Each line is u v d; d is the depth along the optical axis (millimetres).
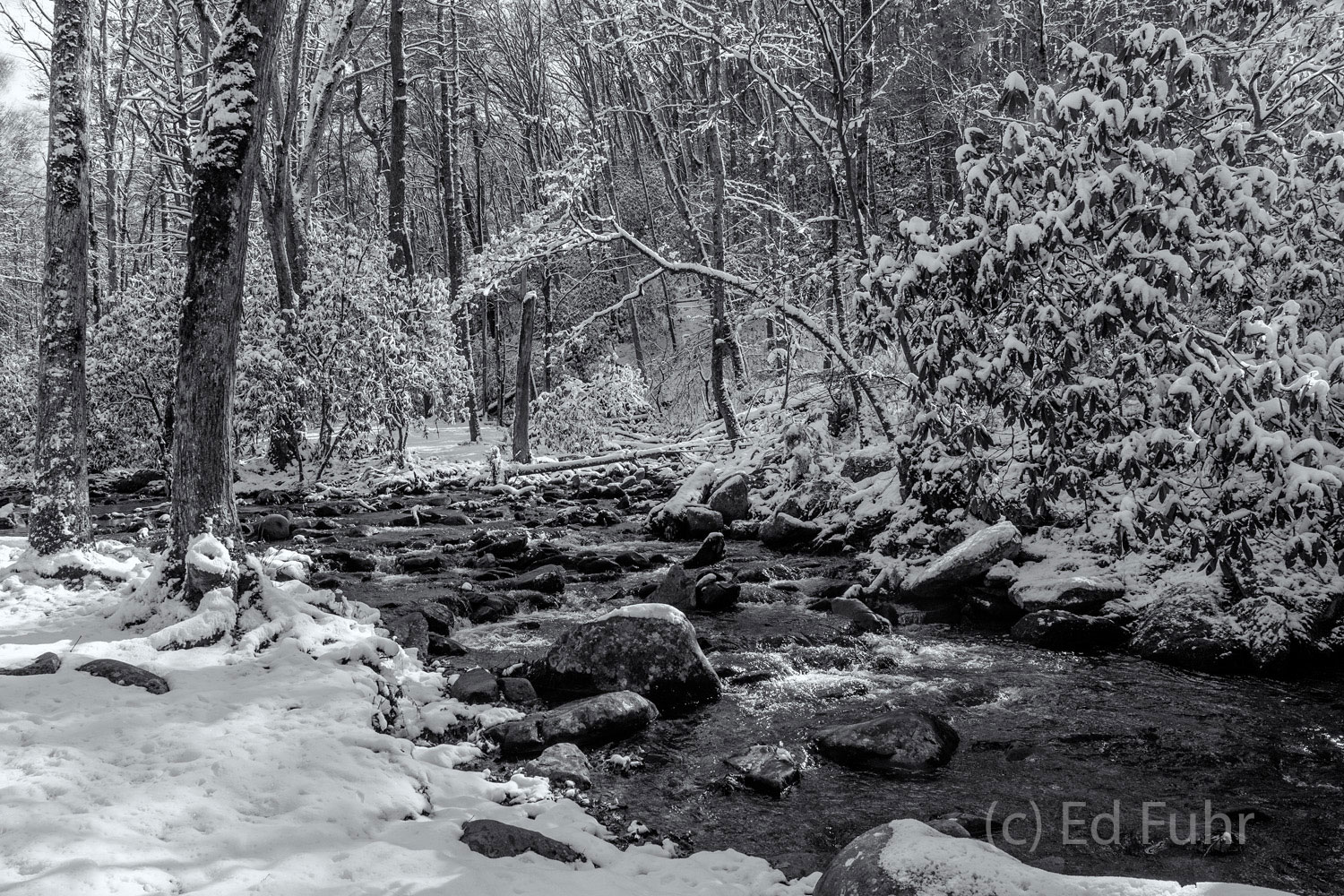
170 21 21875
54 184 7477
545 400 20750
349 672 5352
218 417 6199
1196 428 6539
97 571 7359
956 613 7816
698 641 6930
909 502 10031
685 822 4211
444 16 27453
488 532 11570
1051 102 7438
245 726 4410
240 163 6160
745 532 11547
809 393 15750
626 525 12883
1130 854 3814
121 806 3441
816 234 16125
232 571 6047
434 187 34469
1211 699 5637
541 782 4488
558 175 13289
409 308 18000
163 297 17250
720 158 15969
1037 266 7461
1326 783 4453
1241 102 7926
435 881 3168
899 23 21734
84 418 7758
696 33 13352
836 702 5770
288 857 3230
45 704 4496
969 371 7863
